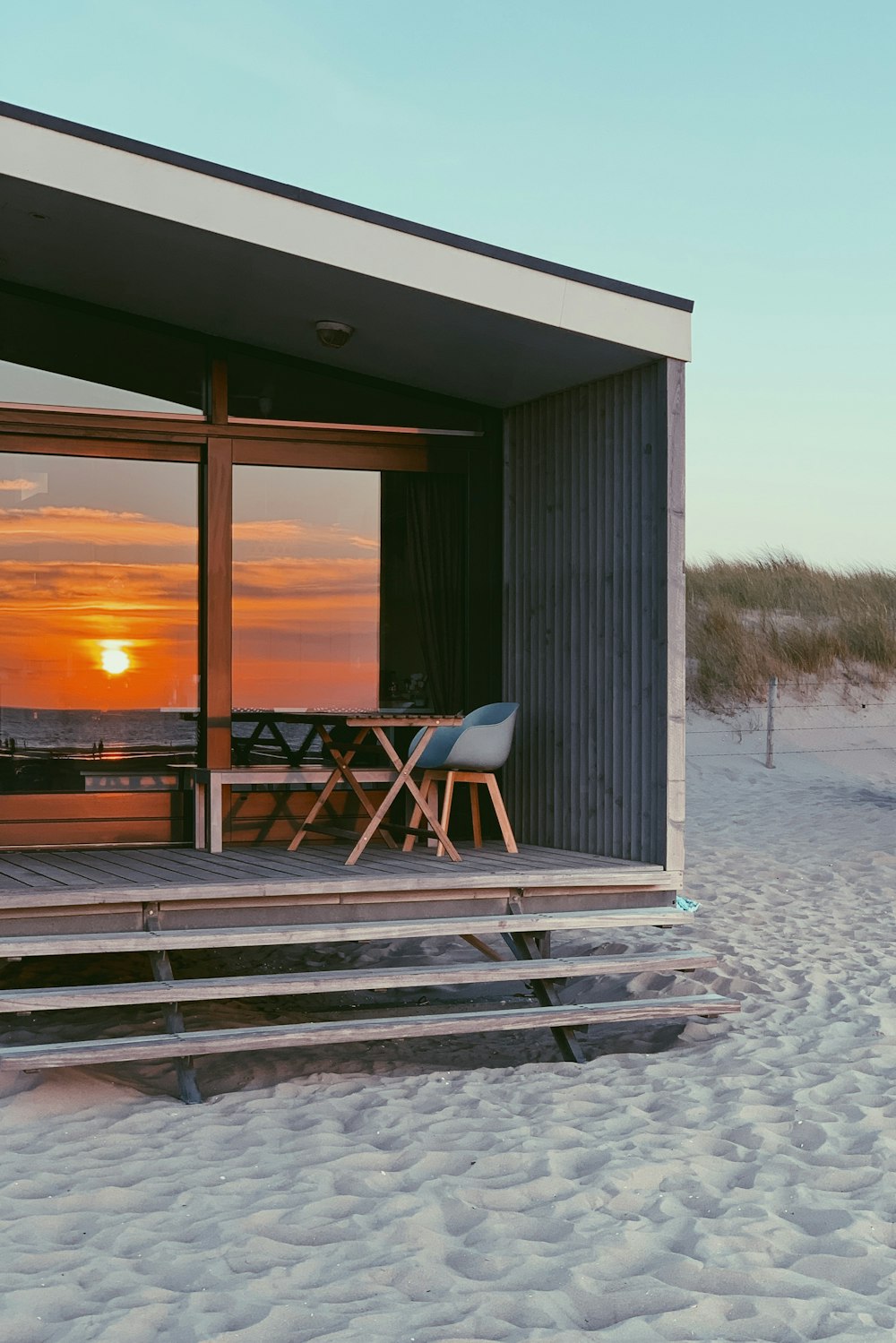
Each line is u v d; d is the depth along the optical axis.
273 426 6.84
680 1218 3.48
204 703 6.75
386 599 7.09
